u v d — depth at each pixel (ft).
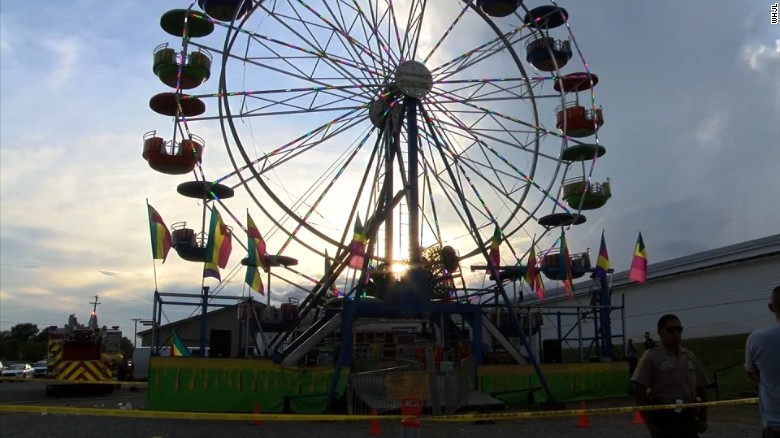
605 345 76.64
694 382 20.02
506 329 78.64
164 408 53.47
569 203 76.95
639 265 68.54
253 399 55.72
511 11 73.77
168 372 54.29
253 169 62.03
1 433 43.60
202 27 70.03
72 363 83.66
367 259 60.80
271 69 64.49
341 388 57.36
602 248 79.46
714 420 46.50
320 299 75.25
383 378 53.42
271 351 66.85
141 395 83.41
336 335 77.46
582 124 72.64
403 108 68.28
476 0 72.49
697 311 113.19
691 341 108.27
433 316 70.13
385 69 69.21
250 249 65.87
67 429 45.65
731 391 62.69
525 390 63.41
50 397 78.95
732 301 106.32
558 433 42.65
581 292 139.74
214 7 68.18
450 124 70.74
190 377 54.70
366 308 61.57
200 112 69.67
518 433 42.93
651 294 124.88
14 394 84.69
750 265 103.65
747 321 102.78
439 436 42.01
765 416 18.28
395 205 65.10
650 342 76.23
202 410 54.24
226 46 62.08
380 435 42.55
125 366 111.86
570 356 122.93
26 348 371.97
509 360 77.15
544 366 65.10
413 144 67.00
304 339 67.82
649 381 20.03
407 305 62.64
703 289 112.68
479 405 53.57
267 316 74.74
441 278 75.87
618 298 133.49
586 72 74.59
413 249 64.34
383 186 71.36
